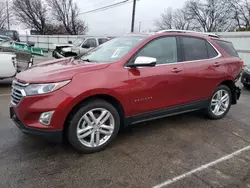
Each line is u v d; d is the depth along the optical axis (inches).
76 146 117.1
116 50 138.7
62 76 109.2
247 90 306.2
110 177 102.6
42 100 106.2
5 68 258.8
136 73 127.4
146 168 110.3
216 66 167.0
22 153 119.1
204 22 1765.5
